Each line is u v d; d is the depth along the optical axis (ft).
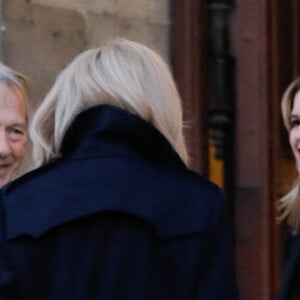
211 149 46.39
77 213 20.21
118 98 20.79
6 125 27.45
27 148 34.58
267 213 46.70
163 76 21.09
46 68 41.57
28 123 28.02
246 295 46.70
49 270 20.13
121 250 20.21
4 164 27.61
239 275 46.70
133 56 21.08
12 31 40.86
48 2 41.68
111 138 20.77
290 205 26.30
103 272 20.15
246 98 46.85
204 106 46.06
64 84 21.17
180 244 20.48
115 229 20.33
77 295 19.97
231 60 46.83
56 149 21.13
